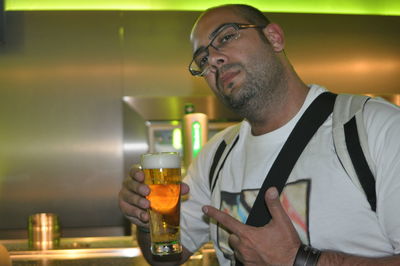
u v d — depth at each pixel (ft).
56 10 10.30
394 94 10.98
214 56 4.09
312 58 10.82
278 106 4.07
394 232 3.34
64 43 10.33
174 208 3.54
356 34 10.96
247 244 3.47
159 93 10.46
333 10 11.12
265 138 4.11
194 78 10.53
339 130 3.64
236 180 4.26
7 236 10.05
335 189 3.61
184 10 10.57
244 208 4.08
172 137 9.98
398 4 11.14
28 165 10.18
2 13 9.87
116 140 10.39
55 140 10.26
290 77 4.15
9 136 10.14
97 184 10.32
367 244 3.51
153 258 4.73
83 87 10.36
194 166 4.97
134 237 6.42
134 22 10.48
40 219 6.11
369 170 3.49
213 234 4.44
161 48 10.50
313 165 3.73
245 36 4.06
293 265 3.37
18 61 10.20
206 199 4.84
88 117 10.35
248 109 4.07
